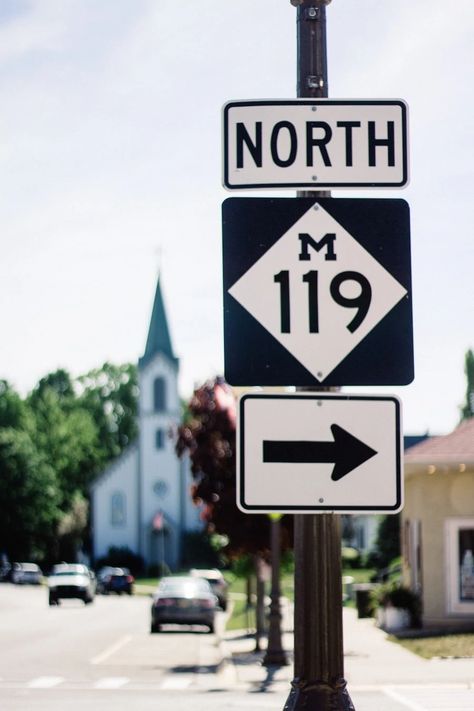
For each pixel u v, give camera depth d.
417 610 31.59
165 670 23.23
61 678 21.31
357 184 5.50
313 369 5.31
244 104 5.52
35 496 107.00
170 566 108.25
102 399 139.12
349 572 75.69
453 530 30.41
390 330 5.35
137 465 109.81
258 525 27.75
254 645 30.41
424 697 17.12
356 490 5.24
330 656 5.30
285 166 5.50
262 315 5.34
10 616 49.25
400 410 5.28
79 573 64.00
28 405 132.75
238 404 5.26
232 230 5.38
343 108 5.52
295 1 5.82
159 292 111.44
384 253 5.39
